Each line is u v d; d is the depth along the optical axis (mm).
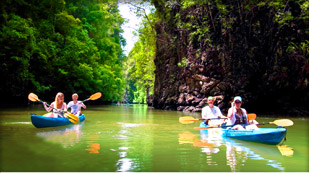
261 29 14328
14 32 15047
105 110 16953
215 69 15914
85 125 7656
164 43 20078
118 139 5133
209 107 7141
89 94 28391
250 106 15039
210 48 15938
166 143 4773
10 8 18188
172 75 18719
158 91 21141
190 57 16859
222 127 6090
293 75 13523
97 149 4094
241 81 14914
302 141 5258
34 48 17328
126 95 57000
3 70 15789
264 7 14125
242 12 14719
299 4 12953
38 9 21250
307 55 12898
